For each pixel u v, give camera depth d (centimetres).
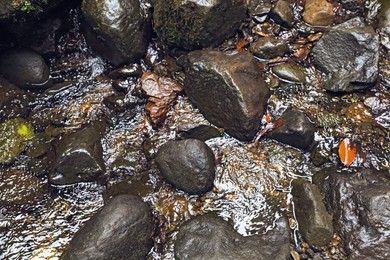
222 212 179
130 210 171
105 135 192
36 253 178
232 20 196
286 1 202
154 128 191
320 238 171
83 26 200
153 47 200
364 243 168
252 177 183
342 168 182
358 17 195
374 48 189
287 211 178
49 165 190
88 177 186
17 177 189
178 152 180
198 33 191
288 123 184
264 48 196
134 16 193
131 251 170
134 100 196
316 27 199
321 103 191
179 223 179
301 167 184
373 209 170
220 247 168
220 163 186
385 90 190
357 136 185
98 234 167
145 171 187
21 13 188
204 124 189
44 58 201
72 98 199
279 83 194
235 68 183
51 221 182
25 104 198
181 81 196
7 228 182
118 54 196
